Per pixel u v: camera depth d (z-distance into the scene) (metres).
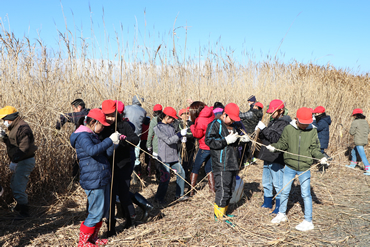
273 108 3.91
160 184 4.41
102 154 2.91
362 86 12.73
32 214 3.90
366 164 6.30
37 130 4.48
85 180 2.76
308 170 3.48
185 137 4.82
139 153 5.62
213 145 3.49
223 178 3.58
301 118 3.36
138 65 6.24
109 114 2.98
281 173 3.94
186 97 6.51
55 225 3.57
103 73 5.84
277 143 3.62
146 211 3.61
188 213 3.99
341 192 5.02
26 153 3.54
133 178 5.43
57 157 4.86
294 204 4.40
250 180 5.67
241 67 8.96
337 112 9.56
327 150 8.25
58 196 4.51
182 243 3.12
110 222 3.14
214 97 7.25
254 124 6.47
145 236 3.27
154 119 5.11
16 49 5.08
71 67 5.85
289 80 10.68
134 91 5.60
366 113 10.53
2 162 4.18
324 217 3.88
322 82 11.81
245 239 3.22
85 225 2.84
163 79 6.49
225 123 3.68
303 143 3.45
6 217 3.76
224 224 3.60
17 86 4.93
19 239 3.16
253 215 3.94
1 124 4.03
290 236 3.30
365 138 6.37
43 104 4.71
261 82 9.09
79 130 2.80
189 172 6.11
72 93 5.55
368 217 3.87
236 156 3.63
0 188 2.70
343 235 3.34
